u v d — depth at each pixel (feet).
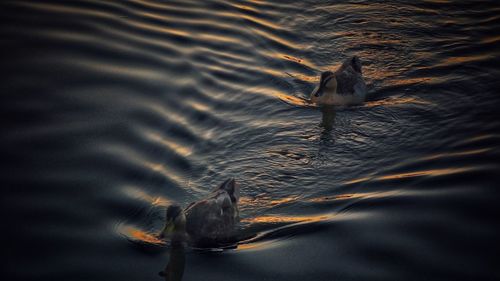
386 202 35.32
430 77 52.31
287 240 33.04
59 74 46.60
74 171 37.22
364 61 55.11
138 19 56.95
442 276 29.43
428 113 46.80
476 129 43.68
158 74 48.93
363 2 65.87
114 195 35.76
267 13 62.18
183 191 37.22
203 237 33.47
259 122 45.55
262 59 54.03
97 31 53.52
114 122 42.37
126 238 32.76
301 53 55.98
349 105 48.80
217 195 35.24
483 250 30.86
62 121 41.65
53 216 33.50
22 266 29.84
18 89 44.06
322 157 41.65
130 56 50.70
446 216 33.40
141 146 40.50
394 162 40.52
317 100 48.85
